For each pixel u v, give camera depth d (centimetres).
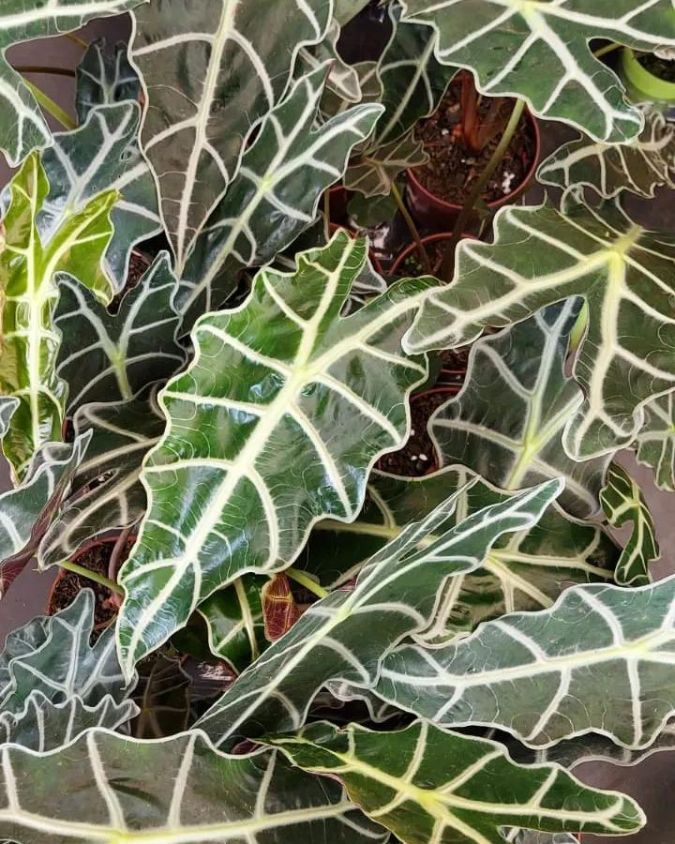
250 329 69
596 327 69
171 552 66
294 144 80
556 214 72
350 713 78
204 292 83
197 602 66
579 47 66
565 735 67
